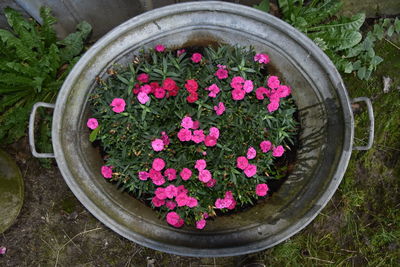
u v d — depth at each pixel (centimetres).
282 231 176
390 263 250
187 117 156
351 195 245
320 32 227
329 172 169
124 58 168
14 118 213
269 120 169
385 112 242
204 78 166
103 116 163
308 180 179
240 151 170
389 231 248
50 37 208
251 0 225
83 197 165
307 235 247
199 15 158
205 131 165
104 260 242
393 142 245
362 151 245
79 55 234
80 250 241
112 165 171
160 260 244
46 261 239
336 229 249
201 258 246
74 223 240
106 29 231
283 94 164
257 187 169
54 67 220
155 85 158
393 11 239
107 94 165
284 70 179
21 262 237
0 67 207
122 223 173
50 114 230
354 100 165
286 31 156
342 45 223
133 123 165
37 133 231
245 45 175
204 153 163
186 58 177
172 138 171
